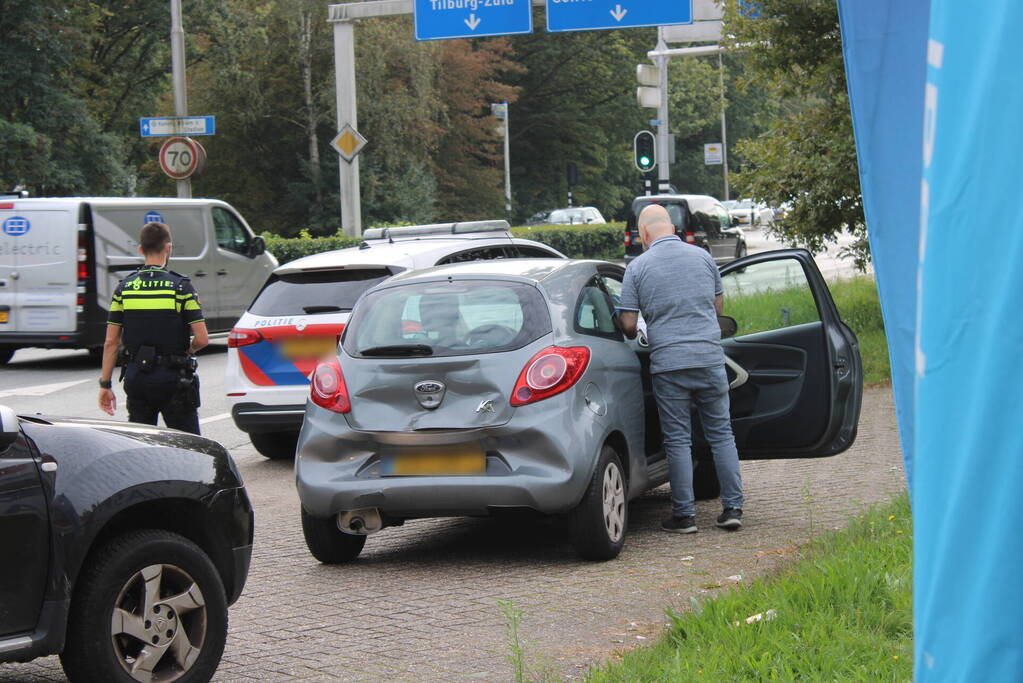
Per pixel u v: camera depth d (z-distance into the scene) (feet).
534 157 284.41
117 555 19.56
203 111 194.70
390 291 31.22
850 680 18.28
